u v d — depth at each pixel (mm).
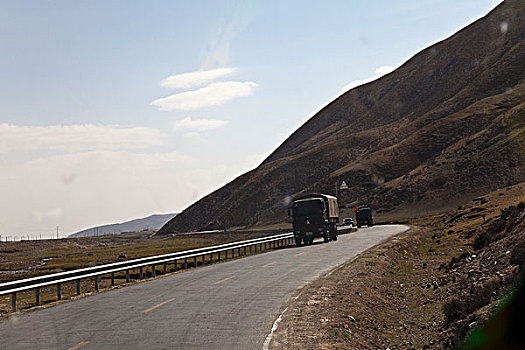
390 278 22234
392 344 11875
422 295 17891
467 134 141375
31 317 14828
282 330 11664
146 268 38219
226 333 11406
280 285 19109
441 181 115125
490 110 149375
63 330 12336
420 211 109188
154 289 20016
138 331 11828
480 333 9578
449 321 12414
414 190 118062
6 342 11188
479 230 36219
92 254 88875
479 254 21703
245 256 38031
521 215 22172
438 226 54531
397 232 53625
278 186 184250
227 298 16531
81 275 20656
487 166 108125
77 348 10320
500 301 10477
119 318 13695
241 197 191875
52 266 59969
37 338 11492
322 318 12992
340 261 27109
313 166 187500
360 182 143250
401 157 147875
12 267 67750
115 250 102500
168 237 160625
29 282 17734
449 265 22516
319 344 10422
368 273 21578
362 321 13586
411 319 14586
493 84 172750
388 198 122125
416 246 36406
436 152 141625
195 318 13273
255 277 22109
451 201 106312
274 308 14453
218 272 25594
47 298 22172
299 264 26750
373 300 16875
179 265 35375
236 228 173000
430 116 175500
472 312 11914
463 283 15938
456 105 174625
